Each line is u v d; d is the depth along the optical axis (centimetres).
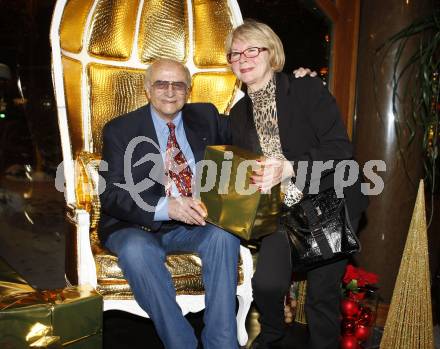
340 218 165
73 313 154
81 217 176
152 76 187
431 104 195
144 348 204
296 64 271
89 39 216
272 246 177
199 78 233
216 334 168
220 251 171
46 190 503
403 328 165
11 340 145
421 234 161
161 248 178
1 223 385
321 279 175
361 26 230
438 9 197
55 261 306
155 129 193
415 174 223
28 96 504
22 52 494
